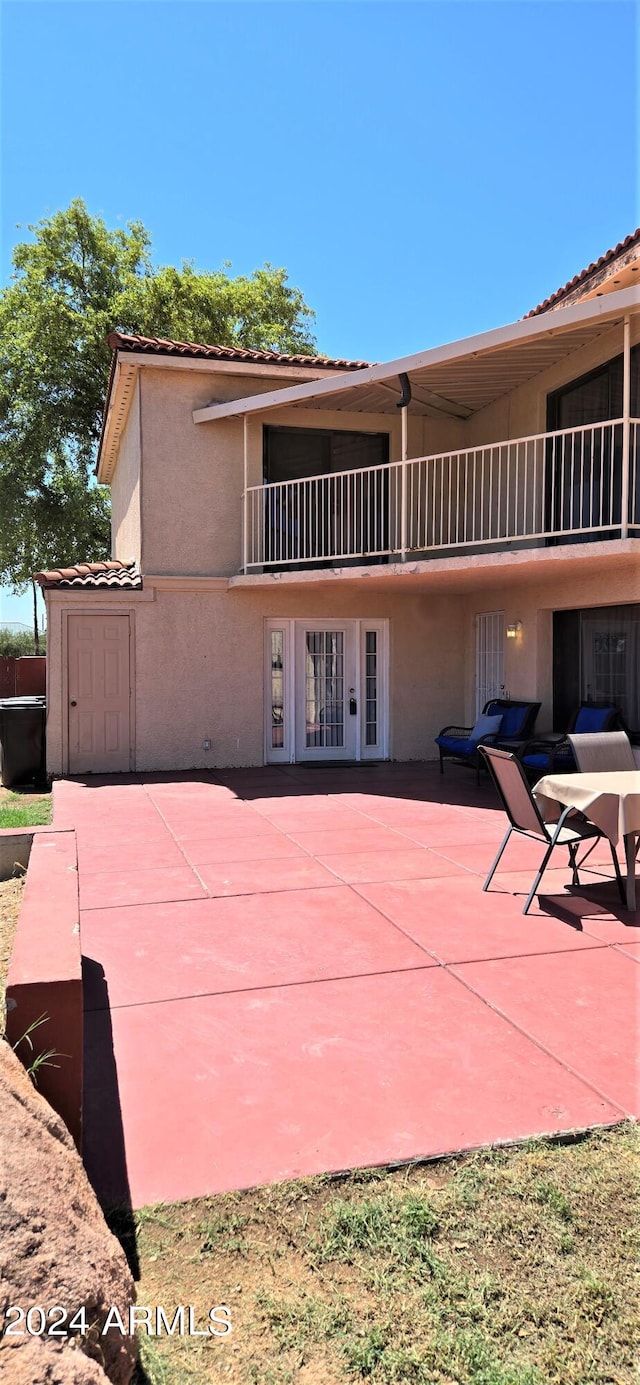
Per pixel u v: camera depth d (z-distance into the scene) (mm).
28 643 43312
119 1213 2629
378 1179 2803
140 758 12211
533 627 11688
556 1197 2699
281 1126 3111
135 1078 3482
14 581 27781
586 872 6773
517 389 11844
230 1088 3398
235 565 12500
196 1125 3123
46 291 24484
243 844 7719
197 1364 2090
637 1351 2123
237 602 12531
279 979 4539
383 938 5184
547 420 11227
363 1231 2553
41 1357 1531
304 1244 2510
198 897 6059
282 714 13062
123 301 23516
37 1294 1661
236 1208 2662
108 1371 1786
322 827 8477
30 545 26219
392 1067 3562
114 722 12148
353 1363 2088
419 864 7016
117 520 17344
